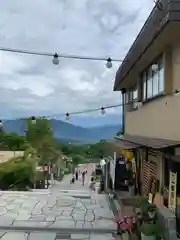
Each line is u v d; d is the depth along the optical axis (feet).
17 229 34.45
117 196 47.80
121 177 54.75
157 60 35.96
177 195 29.66
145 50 33.04
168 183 33.78
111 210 42.60
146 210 29.53
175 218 27.66
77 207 44.14
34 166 94.48
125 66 47.29
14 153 147.13
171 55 31.71
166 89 31.68
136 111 48.52
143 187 45.73
